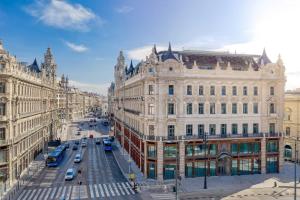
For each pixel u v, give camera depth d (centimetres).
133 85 8119
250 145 6688
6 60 5900
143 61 7062
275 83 6919
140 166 6962
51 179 6222
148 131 6306
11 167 5912
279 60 6938
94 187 5653
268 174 6706
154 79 6206
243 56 7444
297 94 8994
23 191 5372
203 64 6825
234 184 5866
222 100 6556
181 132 6288
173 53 6912
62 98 17700
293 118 8256
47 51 12088
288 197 5094
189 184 5828
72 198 4975
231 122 6600
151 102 6284
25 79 7062
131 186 5719
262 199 4978
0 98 5841
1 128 5831
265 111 6812
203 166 6397
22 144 6844
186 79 6338
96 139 12900
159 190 5462
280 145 6869
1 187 5509
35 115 8500
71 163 7850
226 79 6556
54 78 12525
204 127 6438
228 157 6512
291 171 7012
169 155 6200
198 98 6406
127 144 9231
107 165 7600
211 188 5581
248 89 6738
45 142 10150
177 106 6284
